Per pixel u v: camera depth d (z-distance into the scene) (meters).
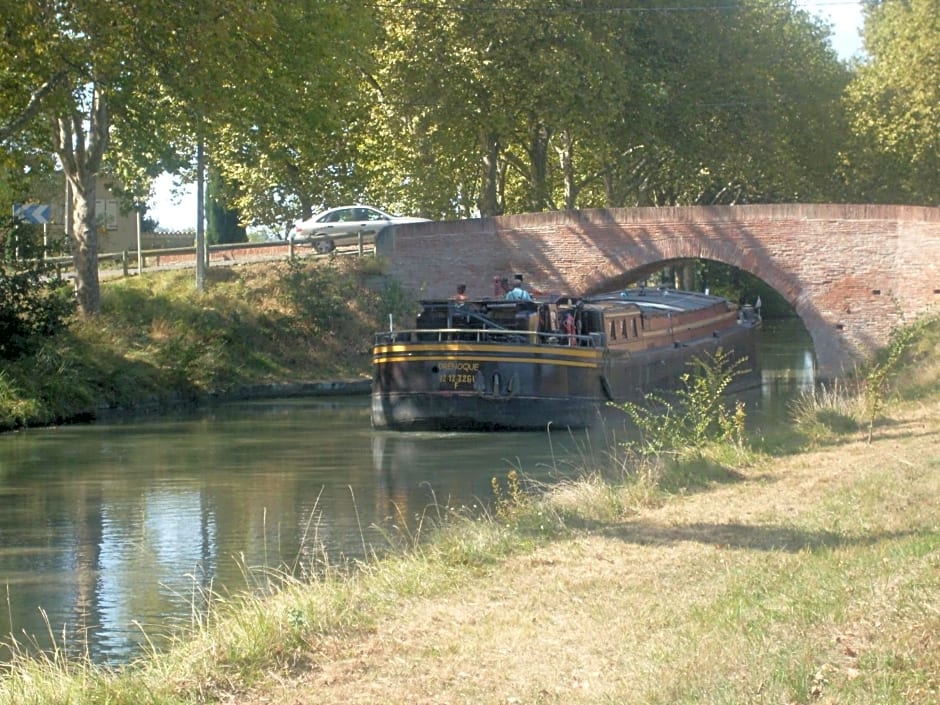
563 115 47.06
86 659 9.19
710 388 21.08
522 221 44.00
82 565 13.79
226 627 9.08
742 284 85.56
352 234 46.56
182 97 29.36
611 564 10.88
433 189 48.75
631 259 43.19
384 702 7.30
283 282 42.91
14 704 7.59
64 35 26.47
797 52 60.22
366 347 42.12
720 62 53.34
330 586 10.42
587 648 8.19
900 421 20.94
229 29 27.95
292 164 43.53
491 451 23.91
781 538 11.52
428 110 45.97
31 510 17.41
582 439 25.94
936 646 7.10
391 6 45.31
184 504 17.81
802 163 60.06
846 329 41.38
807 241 41.66
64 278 40.38
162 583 12.82
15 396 28.27
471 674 7.77
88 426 28.61
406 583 10.43
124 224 72.12
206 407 33.69
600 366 28.97
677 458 17.53
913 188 60.66
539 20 46.16
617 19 48.97
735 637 7.89
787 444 18.92
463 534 12.48
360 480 20.05
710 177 57.25
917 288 40.59
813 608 8.29
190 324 38.38
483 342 27.52
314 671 8.03
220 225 75.88
